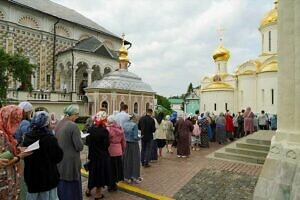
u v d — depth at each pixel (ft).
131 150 27.20
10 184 11.93
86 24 145.48
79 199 19.06
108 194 23.59
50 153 14.37
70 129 18.74
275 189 16.78
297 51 17.38
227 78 138.82
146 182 27.25
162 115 42.34
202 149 49.75
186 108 222.69
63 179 18.53
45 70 122.21
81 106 112.37
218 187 25.59
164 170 32.40
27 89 91.86
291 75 17.88
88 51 124.57
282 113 18.24
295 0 17.48
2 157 11.23
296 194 15.60
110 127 24.20
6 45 107.86
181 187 25.59
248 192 24.07
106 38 155.33
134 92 117.50
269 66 118.83
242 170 32.55
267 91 117.60
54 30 126.31
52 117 29.04
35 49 118.73
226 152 41.45
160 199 22.27
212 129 60.90
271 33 128.57
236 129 65.77
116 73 118.83
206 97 136.87
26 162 14.11
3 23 107.14
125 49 130.52
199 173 30.96
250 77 127.85
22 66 77.10
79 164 19.21
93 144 22.13
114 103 109.29
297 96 17.34
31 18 118.01
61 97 107.14
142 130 34.01
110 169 22.90
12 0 110.22
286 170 16.69
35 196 14.25
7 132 12.28
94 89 107.34
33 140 14.05
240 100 131.54
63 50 129.80
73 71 119.75
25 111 21.70
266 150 38.93
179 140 41.34
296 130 17.33
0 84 73.67
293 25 17.92
